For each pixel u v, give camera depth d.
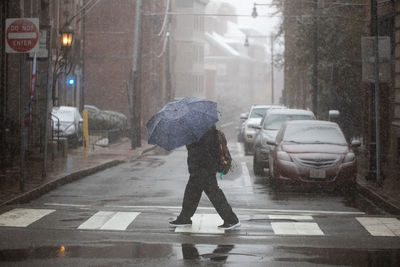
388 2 32.88
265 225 15.51
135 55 47.25
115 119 57.41
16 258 11.45
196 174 14.87
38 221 15.42
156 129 14.81
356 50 45.66
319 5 48.81
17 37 20.34
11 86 31.98
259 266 11.09
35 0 36.22
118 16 73.75
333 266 11.20
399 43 31.52
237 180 26.81
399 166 30.92
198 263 11.26
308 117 31.16
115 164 34.28
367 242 13.46
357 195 22.66
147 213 16.94
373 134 24.52
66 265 10.97
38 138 34.88
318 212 18.34
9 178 23.80
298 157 23.05
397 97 31.84
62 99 55.00
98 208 17.88
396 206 18.31
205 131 14.66
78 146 46.97
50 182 22.81
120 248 12.44
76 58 54.88
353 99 44.94
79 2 56.09
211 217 16.44
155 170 30.91
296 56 48.84
